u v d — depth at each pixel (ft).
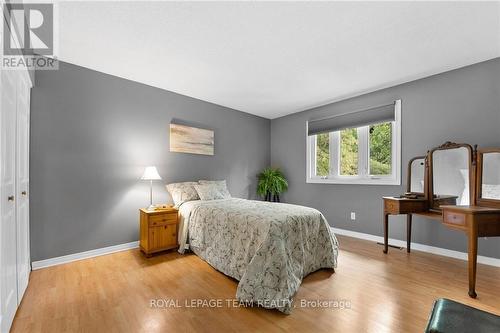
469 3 5.76
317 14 6.22
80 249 9.12
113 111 10.08
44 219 8.36
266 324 5.23
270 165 17.26
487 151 8.04
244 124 15.65
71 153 8.99
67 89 8.94
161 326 5.14
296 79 10.52
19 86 5.86
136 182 10.70
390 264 8.66
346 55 8.36
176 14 6.25
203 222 9.22
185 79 10.57
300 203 15.31
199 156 13.15
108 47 7.89
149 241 9.32
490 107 8.52
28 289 6.67
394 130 11.12
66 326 5.11
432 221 9.83
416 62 8.86
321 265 8.19
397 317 5.47
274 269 6.19
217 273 7.91
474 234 6.37
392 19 6.41
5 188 4.68
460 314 3.45
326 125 13.89
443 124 9.61
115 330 5.00
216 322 5.30
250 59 8.70
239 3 5.84
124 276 7.61
